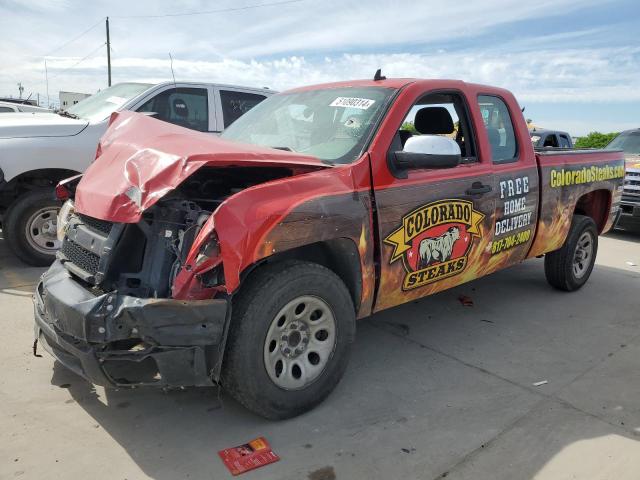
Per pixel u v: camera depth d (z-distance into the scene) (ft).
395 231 11.37
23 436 9.41
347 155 11.20
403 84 12.56
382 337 14.48
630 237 31.76
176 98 22.72
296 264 9.82
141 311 8.34
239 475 8.64
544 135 43.78
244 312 9.18
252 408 9.70
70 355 9.36
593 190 18.45
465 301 17.53
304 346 10.31
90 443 9.32
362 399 11.12
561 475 8.89
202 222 8.88
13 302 15.58
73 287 9.29
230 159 9.15
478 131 13.76
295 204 9.51
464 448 9.53
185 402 10.77
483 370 12.67
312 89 14.38
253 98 25.02
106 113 21.12
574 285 18.86
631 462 9.27
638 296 18.92
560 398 11.41
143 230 9.23
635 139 34.96
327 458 9.14
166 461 8.93
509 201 14.44
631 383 12.20
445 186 12.46
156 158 9.38
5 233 18.66
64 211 11.95
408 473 8.82
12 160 17.95
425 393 11.47
